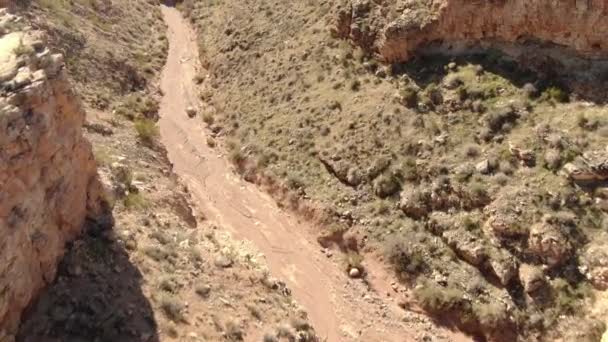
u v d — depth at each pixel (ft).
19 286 52.06
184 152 117.60
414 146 98.37
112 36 141.69
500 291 82.74
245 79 128.67
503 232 84.99
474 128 96.78
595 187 84.48
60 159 58.54
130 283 63.87
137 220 76.13
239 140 116.78
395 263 89.30
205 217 101.30
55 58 59.31
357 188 98.99
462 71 102.42
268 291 77.87
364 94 109.40
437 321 83.87
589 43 93.97
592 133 87.86
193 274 71.20
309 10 130.72
